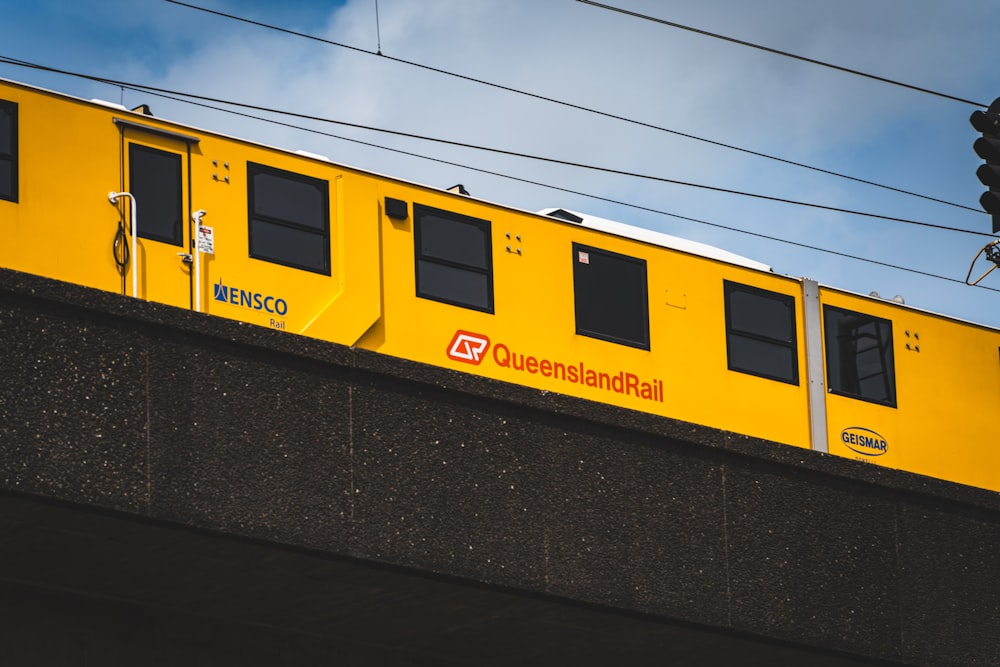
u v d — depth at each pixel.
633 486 17.27
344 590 16.58
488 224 24.50
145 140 21.78
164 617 17.23
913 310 28.92
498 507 16.34
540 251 24.88
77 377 14.45
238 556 15.58
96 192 21.17
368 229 23.34
